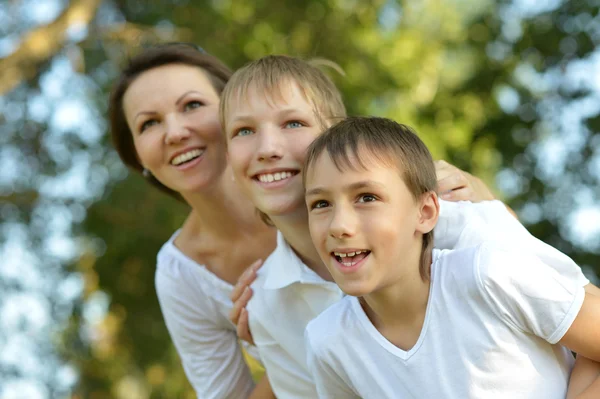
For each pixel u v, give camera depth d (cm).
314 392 298
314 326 260
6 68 904
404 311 244
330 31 960
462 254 243
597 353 233
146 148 329
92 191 959
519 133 1084
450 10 1122
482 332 235
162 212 902
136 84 330
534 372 236
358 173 233
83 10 902
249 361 859
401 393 244
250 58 931
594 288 253
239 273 343
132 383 1015
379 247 233
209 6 936
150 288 963
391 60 1007
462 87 1108
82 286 1020
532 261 239
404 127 254
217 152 327
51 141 994
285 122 273
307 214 276
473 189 295
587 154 1031
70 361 1027
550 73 1062
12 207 1000
